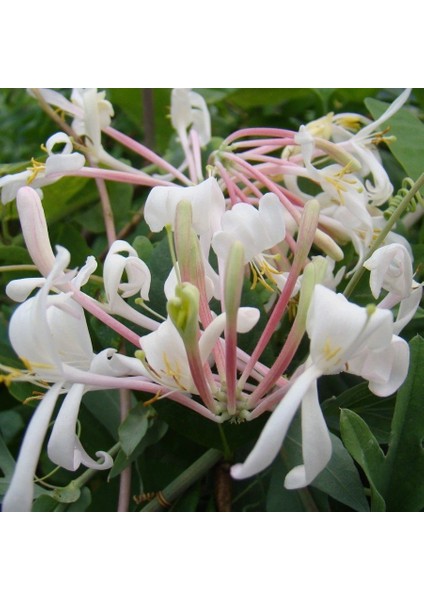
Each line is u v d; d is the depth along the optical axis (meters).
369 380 0.13
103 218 0.22
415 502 0.14
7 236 0.22
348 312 0.11
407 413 0.14
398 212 0.16
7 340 0.21
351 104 0.25
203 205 0.14
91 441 0.18
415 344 0.14
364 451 0.14
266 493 0.17
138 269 0.14
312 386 0.12
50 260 0.14
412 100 0.27
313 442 0.11
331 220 0.17
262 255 0.15
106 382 0.13
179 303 0.11
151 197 0.14
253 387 0.13
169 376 0.12
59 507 0.16
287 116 0.26
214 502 0.16
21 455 0.12
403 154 0.19
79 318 0.13
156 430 0.16
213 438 0.16
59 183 0.20
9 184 0.18
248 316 0.13
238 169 0.18
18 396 0.18
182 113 0.20
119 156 0.26
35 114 0.30
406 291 0.14
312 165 0.18
